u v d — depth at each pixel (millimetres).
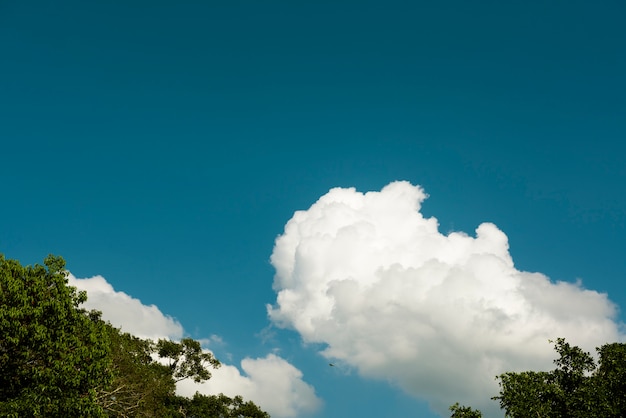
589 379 23906
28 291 21156
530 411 23672
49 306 21016
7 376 19766
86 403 20422
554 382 25328
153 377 34562
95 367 21156
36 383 19656
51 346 20344
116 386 30766
